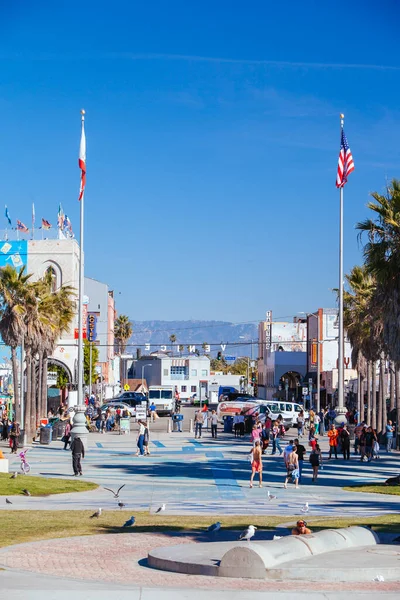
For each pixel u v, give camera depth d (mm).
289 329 148000
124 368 165875
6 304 57156
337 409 49906
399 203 36938
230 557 15328
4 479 33281
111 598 13148
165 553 16812
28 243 93312
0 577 14875
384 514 25672
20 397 62594
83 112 44312
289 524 22344
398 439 52719
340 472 40125
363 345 65000
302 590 13961
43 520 23281
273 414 75125
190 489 33062
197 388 158375
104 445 55031
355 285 65625
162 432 69750
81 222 44594
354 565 15180
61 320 68562
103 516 24391
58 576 15195
